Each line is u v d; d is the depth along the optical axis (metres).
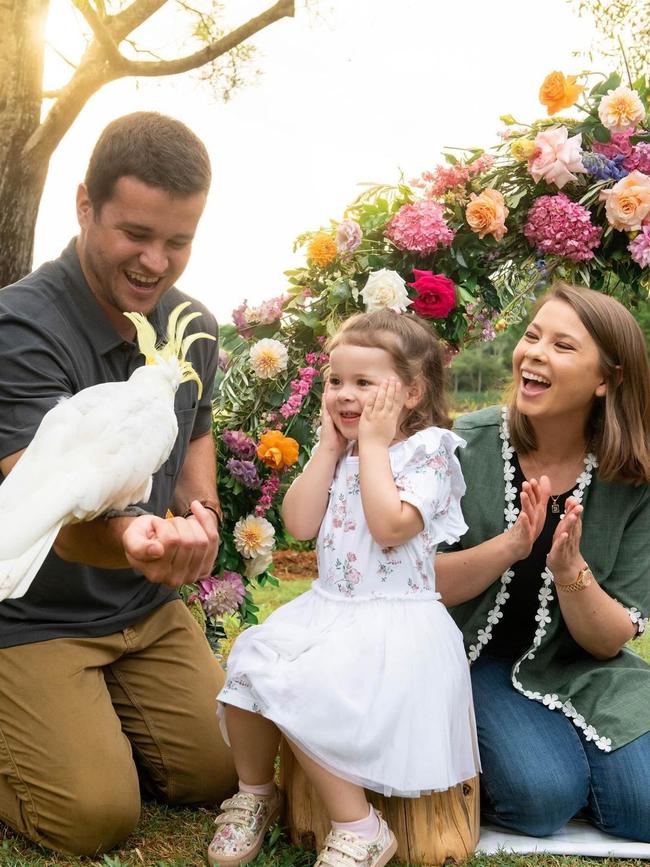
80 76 6.65
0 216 6.58
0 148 6.51
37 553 1.95
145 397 2.21
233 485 4.06
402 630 2.59
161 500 3.06
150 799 3.17
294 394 4.00
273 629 2.66
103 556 2.27
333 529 2.74
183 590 4.12
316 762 2.48
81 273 2.83
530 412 2.93
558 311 2.91
